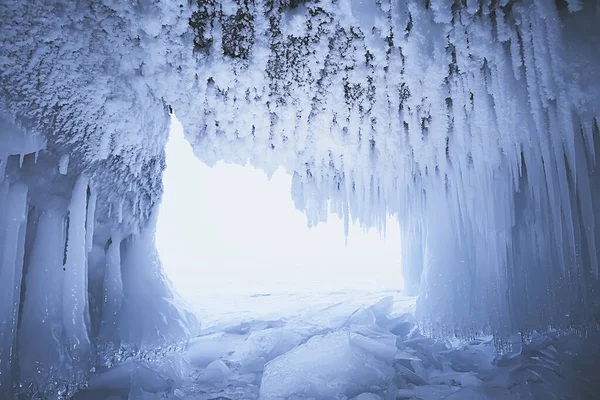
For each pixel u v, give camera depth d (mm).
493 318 3652
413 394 2914
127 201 3457
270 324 5141
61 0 2377
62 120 2688
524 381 2986
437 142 3334
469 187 3570
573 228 3305
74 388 2760
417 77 2918
